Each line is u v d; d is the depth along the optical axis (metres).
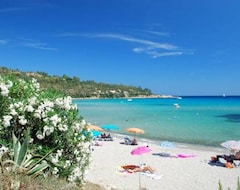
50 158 6.21
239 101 146.50
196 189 13.72
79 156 7.27
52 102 6.65
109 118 55.41
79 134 7.37
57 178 6.00
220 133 34.84
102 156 20.88
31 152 5.98
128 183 14.05
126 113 68.75
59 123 6.58
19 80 6.96
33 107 6.46
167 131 36.88
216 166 18.30
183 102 140.38
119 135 33.88
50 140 6.55
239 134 33.88
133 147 25.05
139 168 16.48
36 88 7.35
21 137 6.25
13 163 4.99
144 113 68.38
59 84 170.25
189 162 19.38
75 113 7.29
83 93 186.25
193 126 41.97
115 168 17.02
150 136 32.81
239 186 4.22
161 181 14.84
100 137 30.03
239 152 19.39
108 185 12.68
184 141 29.14
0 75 6.80
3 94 5.98
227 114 63.69
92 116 60.22
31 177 4.96
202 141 29.09
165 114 65.06
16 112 6.08
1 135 5.98
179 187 13.95
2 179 4.39
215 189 13.74
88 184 8.50
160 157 20.92
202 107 93.50
